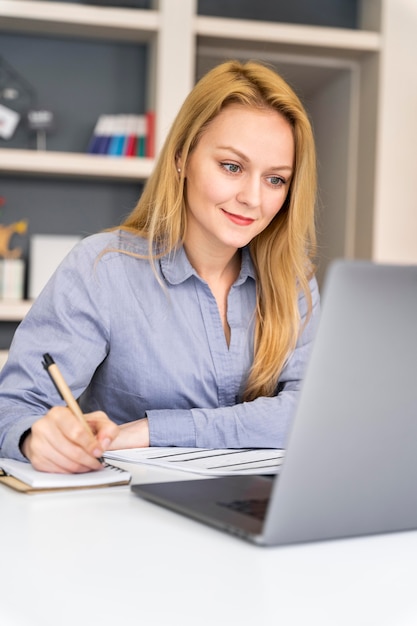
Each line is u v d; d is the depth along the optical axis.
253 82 1.51
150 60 3.93
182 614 0.63
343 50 4.14
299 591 0.68
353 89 4.33
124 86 4.01
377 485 0.83
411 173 4.19
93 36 3.91
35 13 3.62
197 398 1.60
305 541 0.81
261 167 1.50
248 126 1.49
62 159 3.70
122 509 0.94
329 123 4.65
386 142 4.15
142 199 1.65
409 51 4.13
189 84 3.78
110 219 4.03
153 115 3.81
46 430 1.09
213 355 1.60
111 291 1.55
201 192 1.52
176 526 0.87
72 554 0.77
